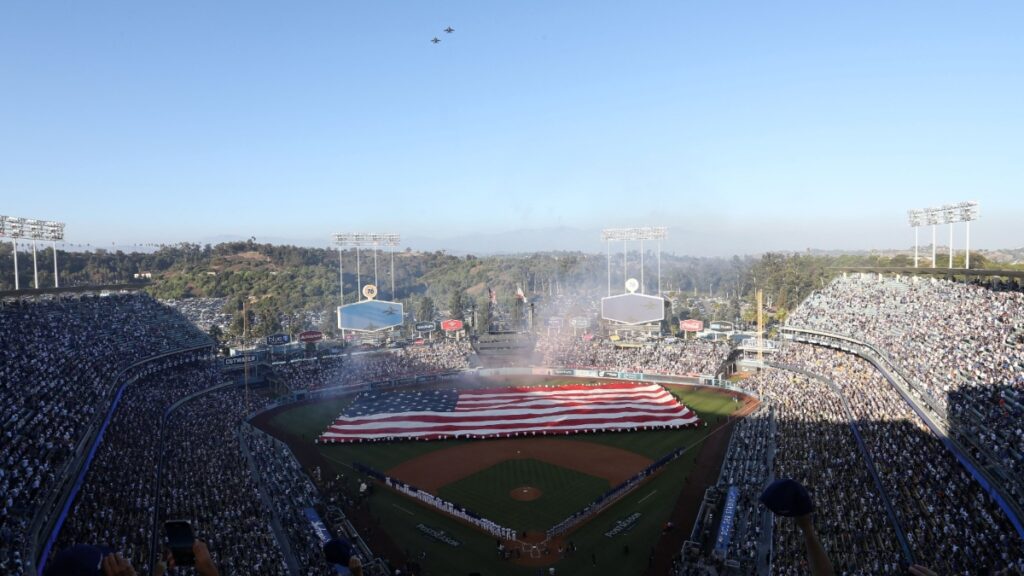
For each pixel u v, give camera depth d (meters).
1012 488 42.97
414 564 50.62
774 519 53.97
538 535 56.72
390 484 69.00
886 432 64.25
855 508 51.34
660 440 84.38
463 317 180.00
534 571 50.22
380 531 57.88
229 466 69.12
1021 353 65.06
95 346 93.12
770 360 114.00
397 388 118.62
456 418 93.31
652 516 59.94
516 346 135.25
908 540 43.72
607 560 51.78
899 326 92.88
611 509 62.06
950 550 40.91
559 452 80.50
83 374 79.19
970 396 59.72
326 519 59.66
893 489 51.72
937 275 111.56
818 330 110.56
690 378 115.12
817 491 56.44
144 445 71.31
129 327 107.06
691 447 80.50
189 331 117.06
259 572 46.06
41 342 84.44
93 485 56.88
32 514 44.44
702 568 48.69
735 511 56.88
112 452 66.00
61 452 55.97
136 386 94.75
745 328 154.50
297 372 118.62
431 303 186.00
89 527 48.94
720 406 99.50
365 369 123.44
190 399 99.94
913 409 67.00
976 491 46.62
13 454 52.56
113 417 77.56
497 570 50.53
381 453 81.75
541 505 63.59
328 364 124.19
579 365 128.38
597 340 142.25
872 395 78.69
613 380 121.06
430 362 129.38
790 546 47.75
